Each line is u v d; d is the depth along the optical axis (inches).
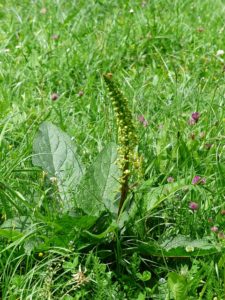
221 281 36.5
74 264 36.8
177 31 75.5
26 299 34.9
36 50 70.1
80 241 39.0
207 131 51.3
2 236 38.4
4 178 42.6
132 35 75.0
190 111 56.5
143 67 68.4
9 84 61.7
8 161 45.8
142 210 40.8
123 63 69.8
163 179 43.4
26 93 61.3
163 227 41.5
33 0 86.0
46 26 76.6
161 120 54.2
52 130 45.2
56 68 66.4
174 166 45.6
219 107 55.2
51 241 38.0
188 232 40.6
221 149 48.7
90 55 68.3
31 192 42.8
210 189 43.7
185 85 61.0
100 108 56.1
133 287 37.7
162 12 83.2
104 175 41.3
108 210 39.5
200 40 74.4
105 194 40.9
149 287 38.3
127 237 40.1
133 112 53.7
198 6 84.9
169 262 39.5
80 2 85.5
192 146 48.6
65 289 37.0
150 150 48.3
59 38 73.7
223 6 83.8
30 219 39.5
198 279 36.3
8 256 38.3
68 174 43.4
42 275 36.6
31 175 44.9
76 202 40.9
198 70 66.2
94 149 49.3
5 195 39.2
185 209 41.2
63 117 55.7
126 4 84.7
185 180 43.2
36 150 44.4
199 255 38.3
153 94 59.0
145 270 39.5
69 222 37.9
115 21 77.1
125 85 61.6
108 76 36.3
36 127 51.9
